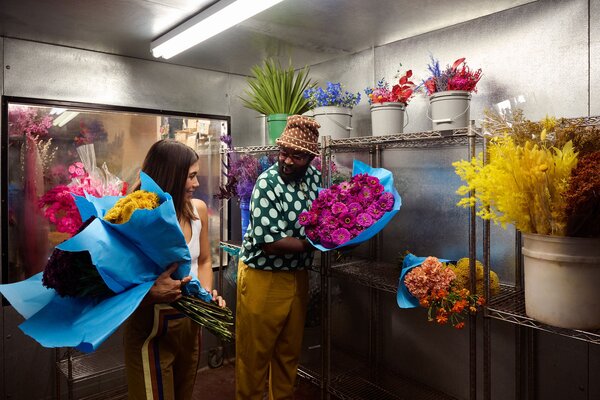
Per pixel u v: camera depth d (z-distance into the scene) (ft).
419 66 7.92
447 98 6.25
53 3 6.52
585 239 4.39
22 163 8.27
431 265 5.92
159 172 5.55
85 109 8.93
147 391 5.08
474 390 5.85
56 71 8.61
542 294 4.74
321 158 7.63
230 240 10.79
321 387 7.87
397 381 8.21
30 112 8.35
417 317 8.09
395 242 8.39
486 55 6.99
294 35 7.92
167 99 10.02
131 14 6.97
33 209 8.34
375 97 7.18
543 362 6.56
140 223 4.25
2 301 8.26
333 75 9.56
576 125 4.49
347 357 9.00
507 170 4.68
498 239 6.95
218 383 9.75
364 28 7.56
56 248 4.23
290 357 7.34
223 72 10.85
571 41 6.10
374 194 6.63
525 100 5.19
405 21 7.22
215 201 10.82
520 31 6.59
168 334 5.19
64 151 8.71
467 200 5.34
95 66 9.05
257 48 8.80
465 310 5.84
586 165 4.14
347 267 7.94
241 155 10.78
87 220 4.64
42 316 4.31
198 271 6.31
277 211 6.75
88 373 8.10
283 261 6.90
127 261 4.39
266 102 8.96
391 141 6.74
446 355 7.70
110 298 4.36
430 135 6.25
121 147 9.39
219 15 6.59
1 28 7.64
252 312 7.02
